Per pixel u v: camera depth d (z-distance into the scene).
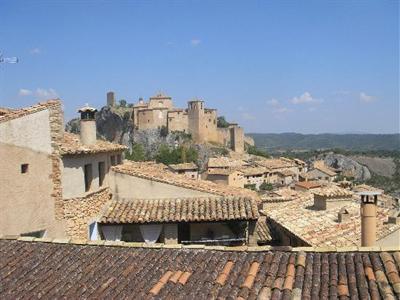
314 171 131.38
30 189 16.66
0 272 10.92
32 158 16.81
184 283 9.58
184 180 22.25
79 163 18.58
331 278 9.09
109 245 11.62
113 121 142.25
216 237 19.66
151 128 136.50
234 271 9.78
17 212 16.12
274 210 24.23
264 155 163.38
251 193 22.34
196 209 19.41
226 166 107.81
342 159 173.00
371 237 15.03
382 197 49.34
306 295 8.66
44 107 17.30
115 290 9.66
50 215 17.39
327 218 20.98
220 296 8.92
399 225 18.28
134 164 26.31
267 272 9.59
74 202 18.11
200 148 132.62
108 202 20.98
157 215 19.14
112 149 21.36
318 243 17.47
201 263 10.30
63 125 18.38
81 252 11.48
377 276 8.94
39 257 11.42
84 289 9.86
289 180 119.25
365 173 159.75
